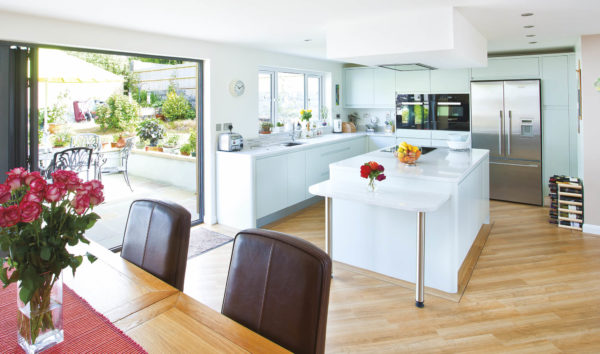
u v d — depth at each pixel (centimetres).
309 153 542
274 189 477
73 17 313
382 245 336
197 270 351
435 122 630
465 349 230
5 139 306
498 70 572
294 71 627
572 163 537
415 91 645
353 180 355
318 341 124
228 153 456
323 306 125
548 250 391
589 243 408
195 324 129
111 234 430
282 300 131
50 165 385
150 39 388
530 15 342
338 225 362
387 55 353
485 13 335
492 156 586
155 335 122
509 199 582
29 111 319
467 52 363
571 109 530
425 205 266
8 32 292
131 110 495
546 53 593
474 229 385
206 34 400
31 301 111
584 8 320
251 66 510
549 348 230
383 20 345
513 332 247
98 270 172
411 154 361
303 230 467
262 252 139
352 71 720
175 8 295
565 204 462
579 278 326
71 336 121
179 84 541
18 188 111
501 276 332
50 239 110
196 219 485
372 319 266
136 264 184
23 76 311
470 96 593
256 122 526
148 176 527
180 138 550
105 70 460
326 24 365
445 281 304
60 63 409
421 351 229
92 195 116
